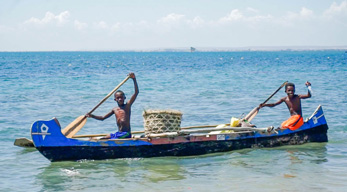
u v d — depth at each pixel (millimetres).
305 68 56781
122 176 9906
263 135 12531
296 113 13047
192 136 11727
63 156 11023
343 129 14836
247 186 9047
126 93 26766
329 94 24859
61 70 54094
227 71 51594
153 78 39781
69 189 9031
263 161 11086
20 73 46344
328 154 11711
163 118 11633
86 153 11141
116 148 11289
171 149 11609
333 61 84438
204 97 24297
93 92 27234
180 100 23047
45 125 10820
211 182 9359
